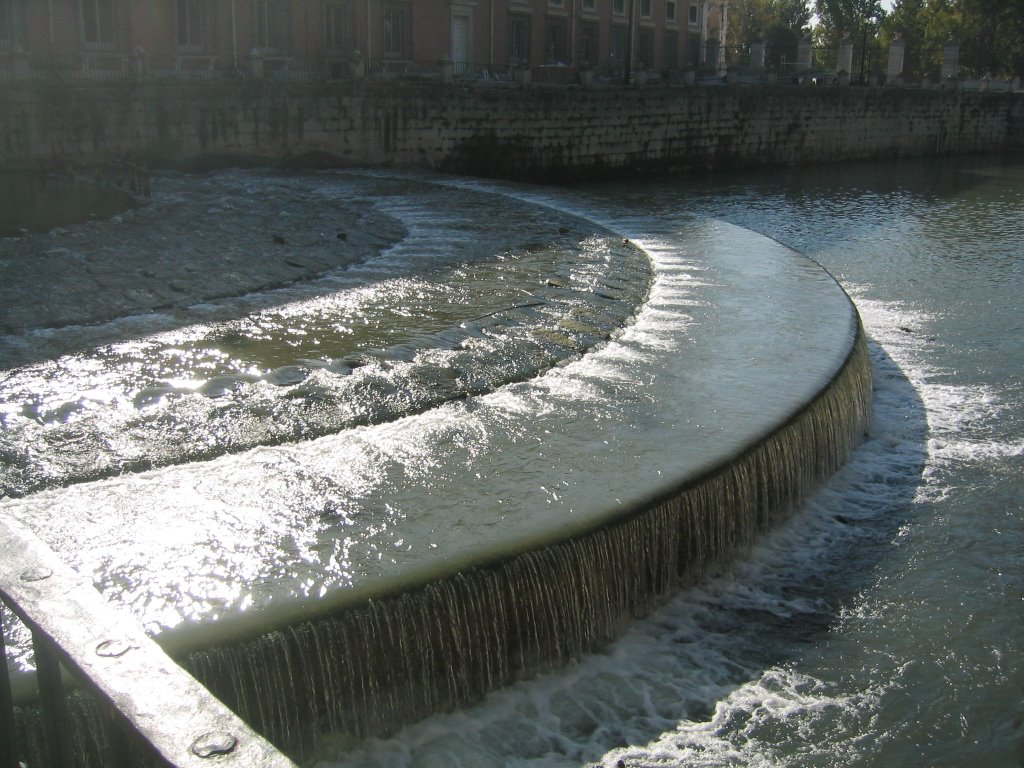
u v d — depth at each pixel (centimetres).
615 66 5325
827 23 9562
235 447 887
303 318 1316
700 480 832
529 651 704
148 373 1070
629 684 716
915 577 887
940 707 713
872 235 2834
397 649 638
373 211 2334
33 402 970
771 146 5100
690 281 1634
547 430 940
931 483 1095
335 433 928
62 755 214
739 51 8762
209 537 711
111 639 194
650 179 4462
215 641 576
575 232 2089
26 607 206
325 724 616
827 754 663
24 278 1439
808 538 955
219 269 1576
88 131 2838
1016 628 810
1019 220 3162
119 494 783
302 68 3822
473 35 4503
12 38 3052
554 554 707
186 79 3058
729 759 652
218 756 158
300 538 711
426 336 1243
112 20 3288
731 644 772
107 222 1941
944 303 1966
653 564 789
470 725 661
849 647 778
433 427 945
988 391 1418
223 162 3172
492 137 3897
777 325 1354
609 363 1168
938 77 7662
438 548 695
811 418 1027
